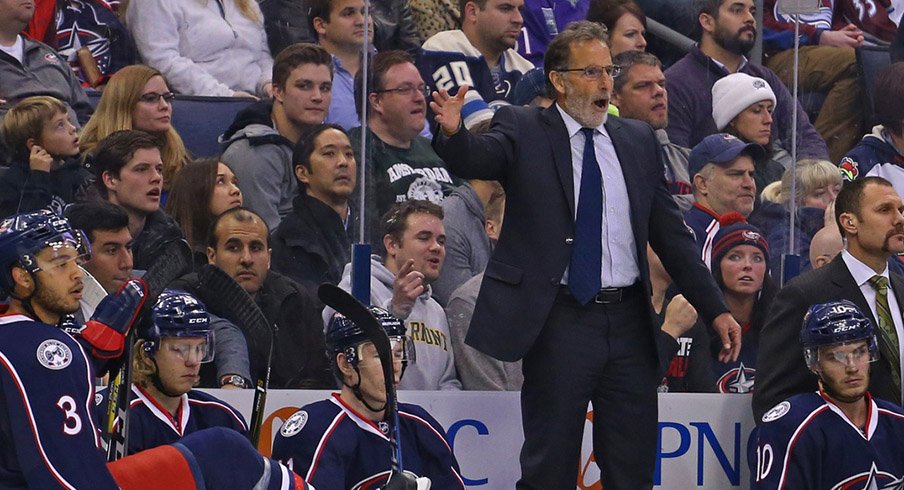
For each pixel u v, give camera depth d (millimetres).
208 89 20266
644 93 20031
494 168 15445
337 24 19547
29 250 11367
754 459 16875
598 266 15617
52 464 10641
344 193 17234
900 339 17484
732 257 18703
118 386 12453
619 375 15852
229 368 16406
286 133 18547
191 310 14016
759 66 20922
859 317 16406
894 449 16812
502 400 17453
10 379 10727
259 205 17938
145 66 18188
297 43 20016
